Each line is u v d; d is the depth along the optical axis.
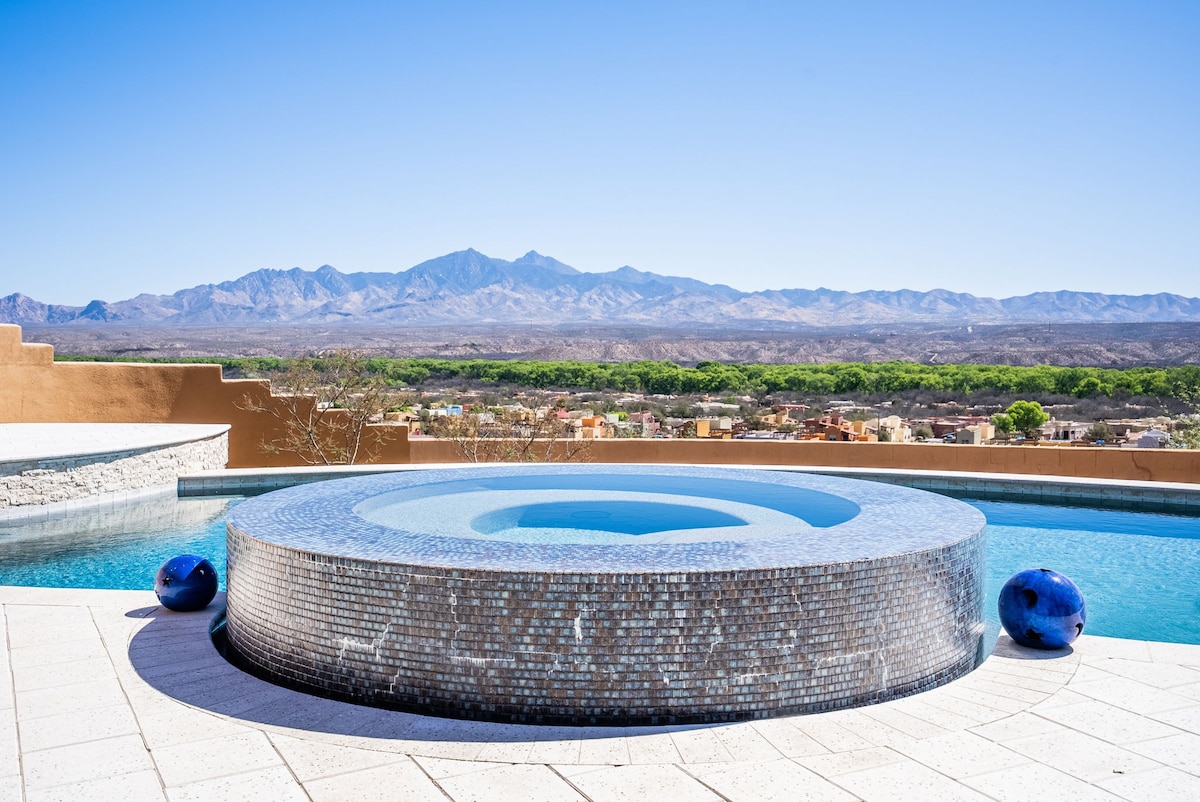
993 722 4.03
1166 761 3.62
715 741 3.83
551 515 7.45
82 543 9.06
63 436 12.37
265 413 14.64
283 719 4.04
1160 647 5.15
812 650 4.32
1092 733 3.90
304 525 5.45
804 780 3.45
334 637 4.50
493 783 3.42
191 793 3.33
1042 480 11.15
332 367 15.64
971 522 5.66
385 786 3.39
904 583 4.62
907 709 4.19
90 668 4.69
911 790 3.36
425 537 5.04
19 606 5.88
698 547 4.78
